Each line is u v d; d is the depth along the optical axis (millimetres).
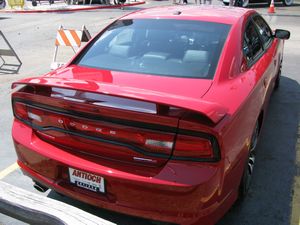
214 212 2357
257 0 19875
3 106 5805
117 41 3363
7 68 8250
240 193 3111
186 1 22062
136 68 2990
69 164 2518
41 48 10398
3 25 15078
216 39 3176
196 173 2215
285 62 8336
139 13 3789
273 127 4895
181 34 3270
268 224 3000
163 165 2277
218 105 2314
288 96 6094
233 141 2480
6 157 4145
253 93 3043
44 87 2527
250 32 3760
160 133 2238
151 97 2148
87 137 2467
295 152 4219
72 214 1506
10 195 1609
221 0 22547
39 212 1516
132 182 2314
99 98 2404
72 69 3115
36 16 18141
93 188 2488
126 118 2293
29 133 2768
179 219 2297
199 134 2188
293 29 12430
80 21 15898
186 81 2770
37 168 2738
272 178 3676
